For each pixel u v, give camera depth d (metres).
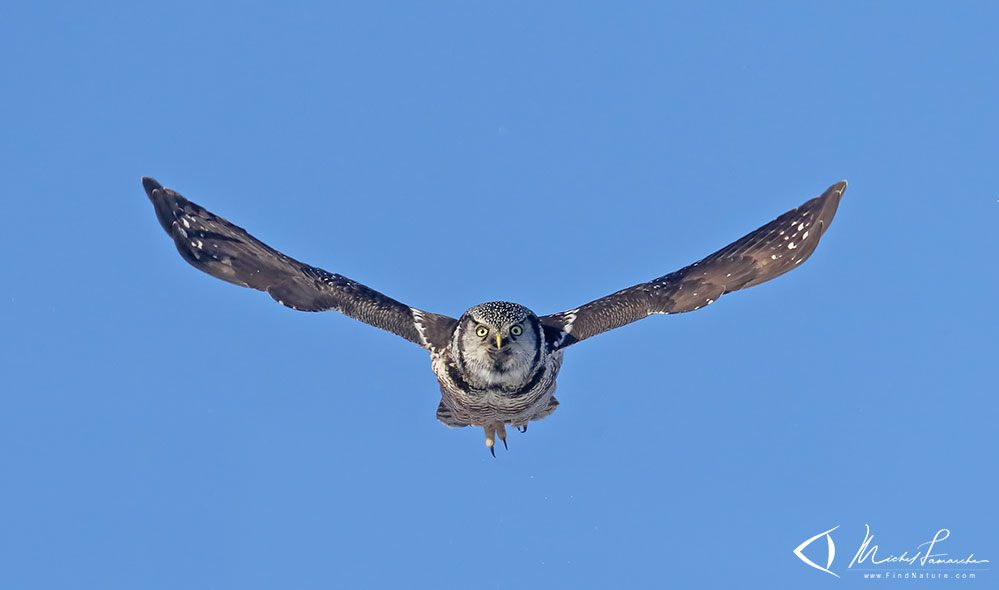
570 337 14.47
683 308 14.81
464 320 13.97
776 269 14.91
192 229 14.55
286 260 14.94
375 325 14.41
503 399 14.09
